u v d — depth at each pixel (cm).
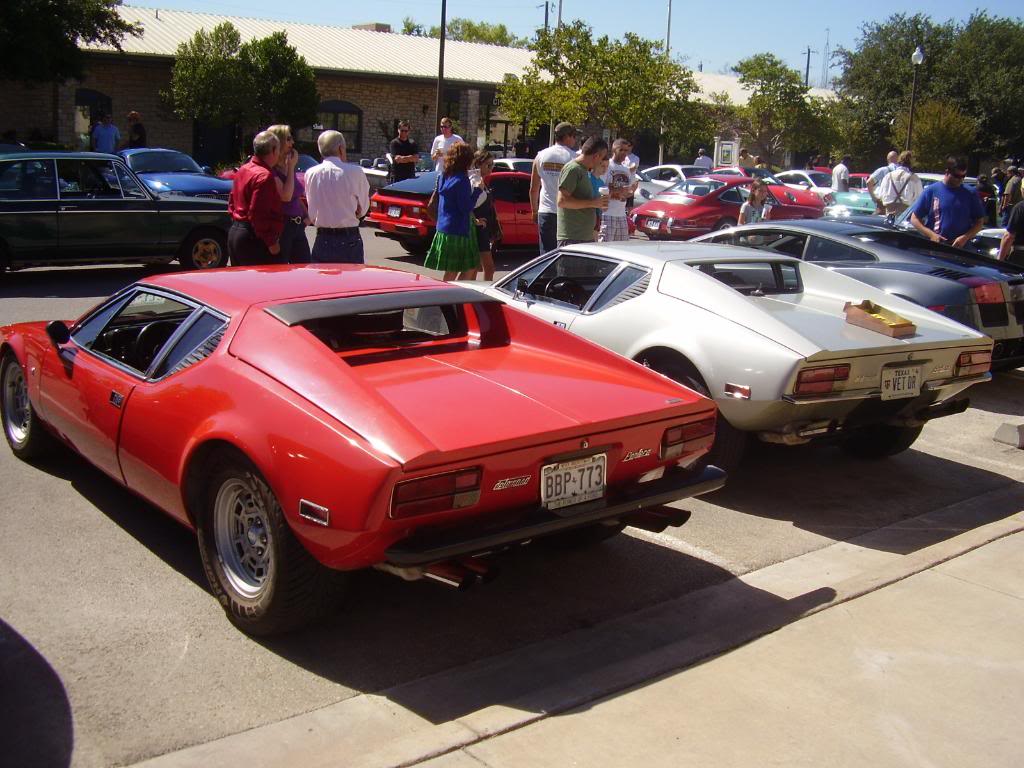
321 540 328
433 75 3322
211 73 2725
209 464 370
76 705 321
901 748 315
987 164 4491
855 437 635
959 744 319
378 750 302
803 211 1978
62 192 1112
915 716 334
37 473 535
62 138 2836
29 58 2445
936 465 633
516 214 1543
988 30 4469
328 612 360
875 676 359
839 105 4559
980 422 748
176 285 443
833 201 2219
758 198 1269
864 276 786
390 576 438
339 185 841
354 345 443
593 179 1036
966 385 559
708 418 404
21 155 1103
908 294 761
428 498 321
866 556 475
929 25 4503
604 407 378
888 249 806
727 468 539
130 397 412
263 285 431
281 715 322
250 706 326
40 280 1166
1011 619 409
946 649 381
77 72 2584
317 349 362
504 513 346
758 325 519
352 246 867
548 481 352
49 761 291
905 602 423
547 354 446
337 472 320
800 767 303
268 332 379
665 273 577
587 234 935
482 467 331
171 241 1189
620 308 581
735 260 616
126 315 467
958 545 489
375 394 342
